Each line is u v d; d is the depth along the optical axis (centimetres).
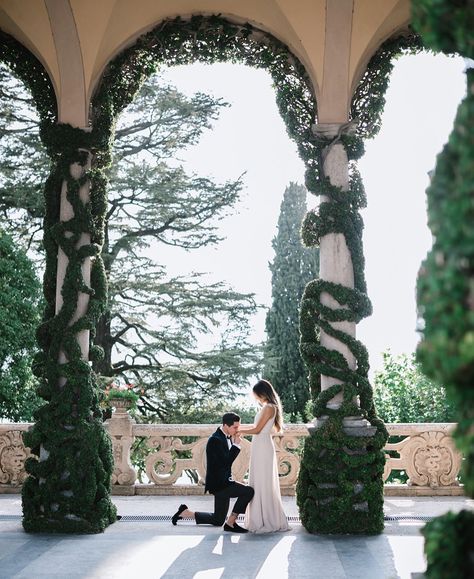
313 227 884
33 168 1986
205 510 970
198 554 727
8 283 1727
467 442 268
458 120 278
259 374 2077
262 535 819
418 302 277
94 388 882
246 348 2073
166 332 2038
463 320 248
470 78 285
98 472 858
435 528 299
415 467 1079
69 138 893
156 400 1997
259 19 917
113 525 877
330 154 891
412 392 1520
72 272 879
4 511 962
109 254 2036
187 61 950
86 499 840
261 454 844
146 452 1867
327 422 845
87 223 889
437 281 259
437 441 1078
